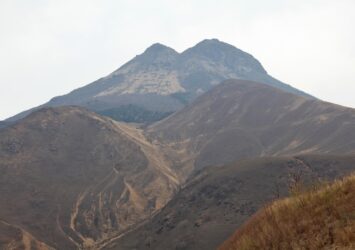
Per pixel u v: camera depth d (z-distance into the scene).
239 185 134.12
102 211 198.12
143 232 139.88
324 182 13.23
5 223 171.75
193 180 166.62
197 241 108.12
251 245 12.20
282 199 13.53
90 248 163.50
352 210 11.06
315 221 11.48
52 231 177.00
